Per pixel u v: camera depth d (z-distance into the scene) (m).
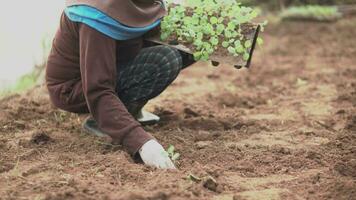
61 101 4.76
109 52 4.28
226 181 4.04
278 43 10.57
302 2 13.48
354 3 13.48
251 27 4.70
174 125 5.41
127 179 3.92
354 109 5.98
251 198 3.76
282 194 3.84
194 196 3.67
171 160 4.27
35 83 7.41
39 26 9.48
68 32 4.54
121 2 4.30
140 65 4.70
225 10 4.80
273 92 7.17
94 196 3.61
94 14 4.21
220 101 6.56
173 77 4.75
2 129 5.10
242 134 5.27
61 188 3.74
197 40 4.68
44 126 5.26
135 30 4.39
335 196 3.77
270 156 4.57
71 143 4.75
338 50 9.71
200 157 4.52
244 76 8.16
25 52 8.86
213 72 8.51
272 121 5.72
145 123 5.31
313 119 5.77
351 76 7.76
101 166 4.14
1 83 7.77
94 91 4.25
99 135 4.88
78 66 4.63
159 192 3.58
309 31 11.54
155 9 4.59
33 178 3.98
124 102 4.83
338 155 4.63
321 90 7.08
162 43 4.80
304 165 4.42
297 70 8.38
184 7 4.92
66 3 4.43
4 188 3.78
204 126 5.46
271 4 13.54
